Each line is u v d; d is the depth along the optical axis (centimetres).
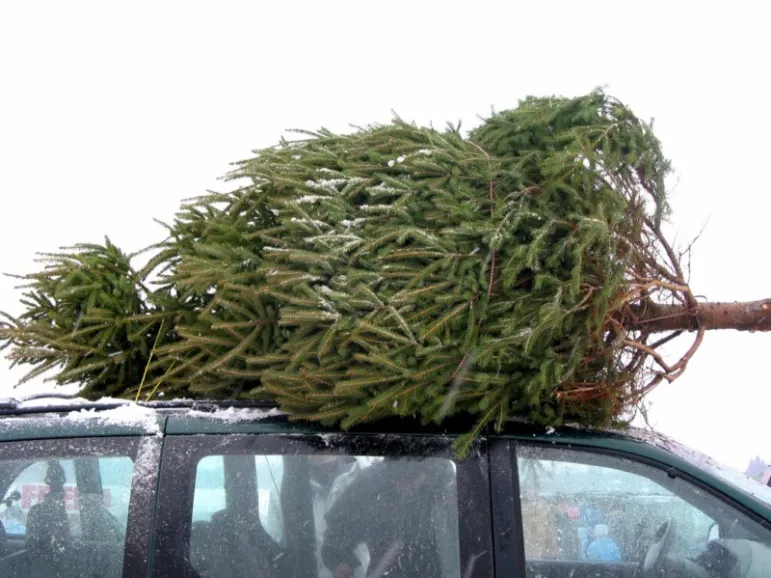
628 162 292
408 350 270
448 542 256
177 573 256
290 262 296
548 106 318
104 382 339
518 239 285
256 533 262
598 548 254
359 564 257
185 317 329
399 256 282
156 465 267
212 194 350
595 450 266
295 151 346
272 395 296
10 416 281
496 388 270
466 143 321
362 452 269
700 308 319
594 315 273
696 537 253
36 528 263
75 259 350
